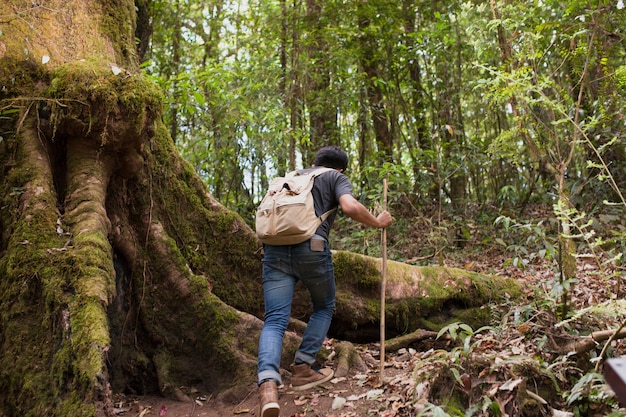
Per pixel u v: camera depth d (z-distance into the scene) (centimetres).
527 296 468
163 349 393
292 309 449
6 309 325
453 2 940
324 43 993
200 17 1127
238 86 823
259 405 337
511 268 618
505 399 298
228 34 1132
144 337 396
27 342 316
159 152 430
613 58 537
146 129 385
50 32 407
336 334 462
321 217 353
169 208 429
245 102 734
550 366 314
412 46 988
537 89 351
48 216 343
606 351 323
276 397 309
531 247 681
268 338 330
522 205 871
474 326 461
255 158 780
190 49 1095
